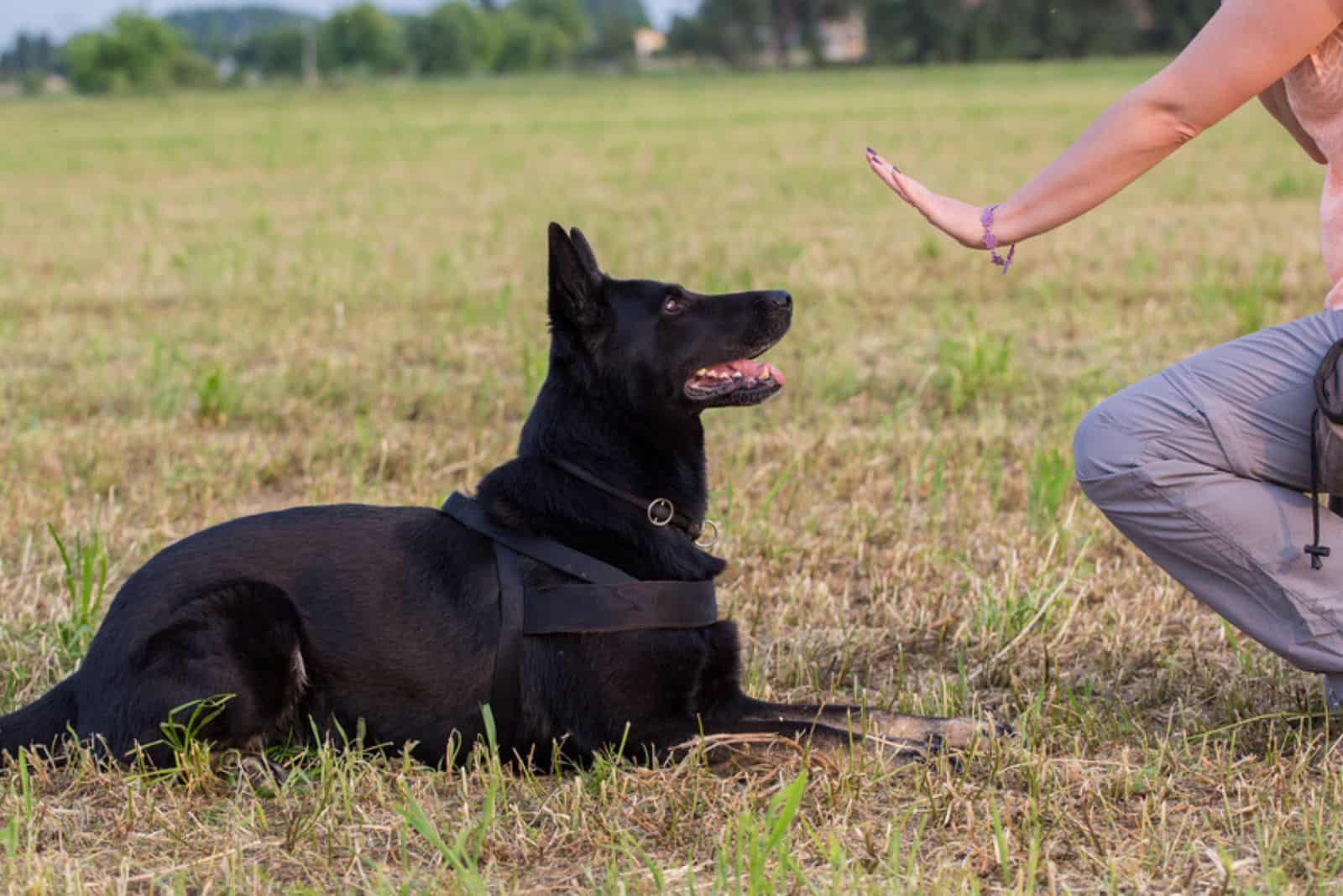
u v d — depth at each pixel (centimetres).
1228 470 336
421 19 11312
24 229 1752
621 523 369
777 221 1645
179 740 356
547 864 320
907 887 293
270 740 371
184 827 337
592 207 1855
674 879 306
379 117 4662
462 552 370
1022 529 574
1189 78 313
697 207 1827
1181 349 895
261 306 1147
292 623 363
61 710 376
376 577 366
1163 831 319
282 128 4100
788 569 545
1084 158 326
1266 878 293
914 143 2848
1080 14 8412
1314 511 324
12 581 537
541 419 378
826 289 1152
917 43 8794
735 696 381
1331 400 311
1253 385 328
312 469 689
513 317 1065
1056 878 302
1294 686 411
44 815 339
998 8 8556
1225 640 460
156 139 3709
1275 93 344
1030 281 1167
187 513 621
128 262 1432
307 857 322
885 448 700
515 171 2492
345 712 367
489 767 358
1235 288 1078
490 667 360
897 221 1623
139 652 359
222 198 2130
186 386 846
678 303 374
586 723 362
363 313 1105
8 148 3475
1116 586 515
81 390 841
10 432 752
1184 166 2170
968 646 466
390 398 819
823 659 463
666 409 372
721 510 598
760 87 6569
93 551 479
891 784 354
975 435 711
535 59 11712
